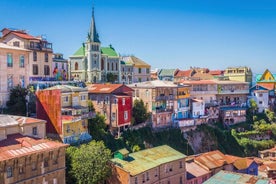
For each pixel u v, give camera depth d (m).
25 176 47.56
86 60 120.62
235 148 103.69
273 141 110.75
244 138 107.69
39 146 50.59
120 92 85.12
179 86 101.19
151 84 97.69
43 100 66.94
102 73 125.25
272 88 140.50
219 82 120.62
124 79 135.88
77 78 121.75
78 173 55.09
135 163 60.88
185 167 68.50
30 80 81.69
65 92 68.25
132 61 141.88
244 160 78.12
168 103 97.81
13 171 46.00
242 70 147.12
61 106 65.62
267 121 125.25
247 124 117.94
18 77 73.50
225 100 122.00
